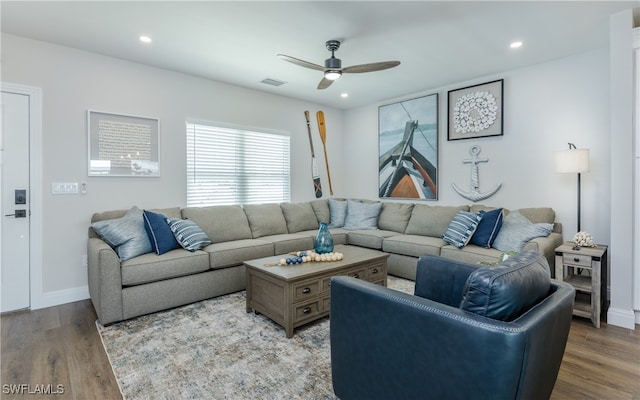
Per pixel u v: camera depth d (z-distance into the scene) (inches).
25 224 116.3
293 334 96.3
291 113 198.2
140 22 104.0
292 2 92.3
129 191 138.7
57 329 99.8
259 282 107.2
